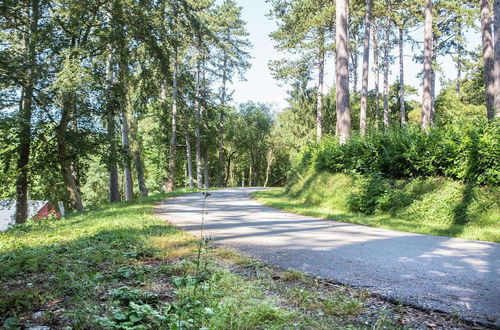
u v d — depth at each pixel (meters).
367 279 4.54
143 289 4.10
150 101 26.47
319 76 37.47
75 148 20.00
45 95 17.88
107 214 13.82
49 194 25.98
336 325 3.12
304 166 21.52
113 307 3.35
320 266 5.23
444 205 10.86
